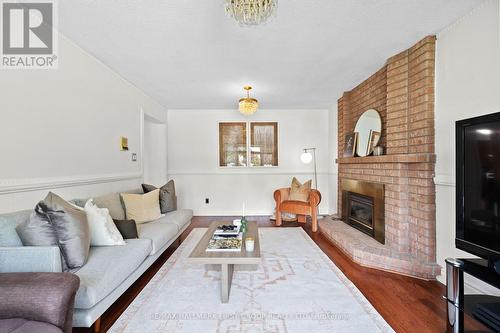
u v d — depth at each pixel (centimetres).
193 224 466
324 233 384
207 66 306
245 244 216
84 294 141
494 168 136
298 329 164
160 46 254
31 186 197
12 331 101
